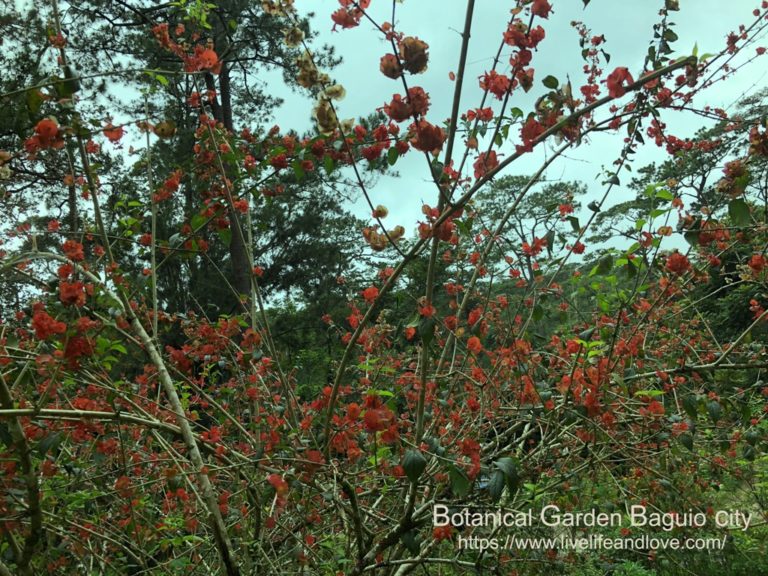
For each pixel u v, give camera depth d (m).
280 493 1.91
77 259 2.06
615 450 3.19
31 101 1.90
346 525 2.74
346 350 2.07
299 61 1.95
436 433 3.10
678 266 2.53
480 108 2.07
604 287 3.35
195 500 3.01
